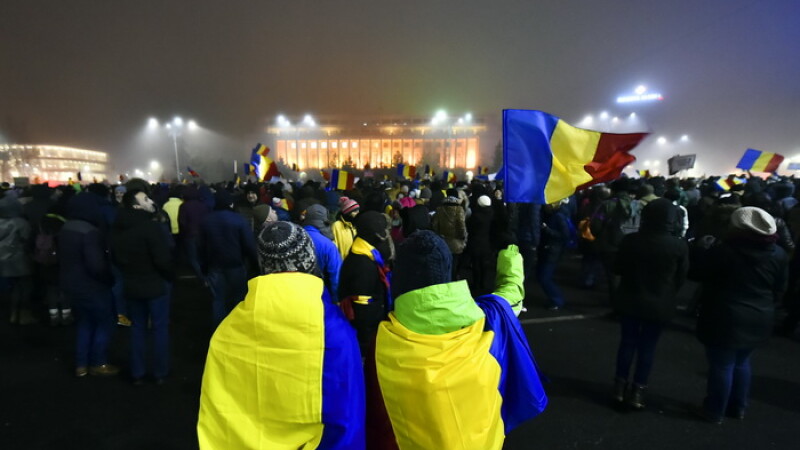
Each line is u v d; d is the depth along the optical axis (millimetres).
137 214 3732
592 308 6188
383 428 1428
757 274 3117
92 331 4238
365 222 3084
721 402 3377
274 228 1540
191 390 3943
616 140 2877
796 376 4258
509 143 2963
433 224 6406
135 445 3174
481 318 1449
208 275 4371
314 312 1367
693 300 5828
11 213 5281
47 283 5465
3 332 5328
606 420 3504
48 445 3166
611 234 5832
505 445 3176
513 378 1580
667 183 9117
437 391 1279
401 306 1411
